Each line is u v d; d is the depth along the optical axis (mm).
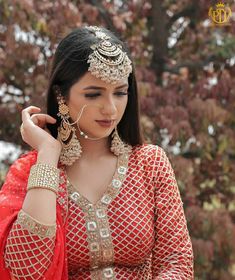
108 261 2371
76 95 2357
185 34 6680
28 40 6125
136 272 2414
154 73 6406
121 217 2381
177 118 6043
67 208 2369
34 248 2215
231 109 6418
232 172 6594
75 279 2367
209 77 6660
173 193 2477
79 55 2338
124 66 2334
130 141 2559
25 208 2244
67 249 2336
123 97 2381
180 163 5863
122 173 2457
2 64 6168
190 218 5992
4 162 6398
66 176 2438
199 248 5891
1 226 2273
